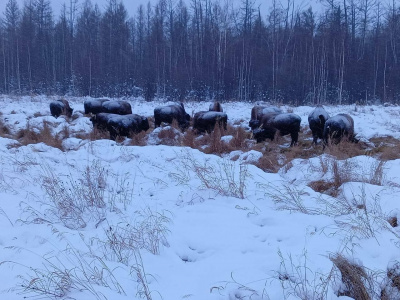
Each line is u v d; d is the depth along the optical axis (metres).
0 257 4.41
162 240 5.31
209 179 7.82
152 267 4.66
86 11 55.97
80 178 7.95
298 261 4.55
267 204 6.73
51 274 3.91
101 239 5.26
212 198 7.00
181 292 4.14
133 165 9.80
